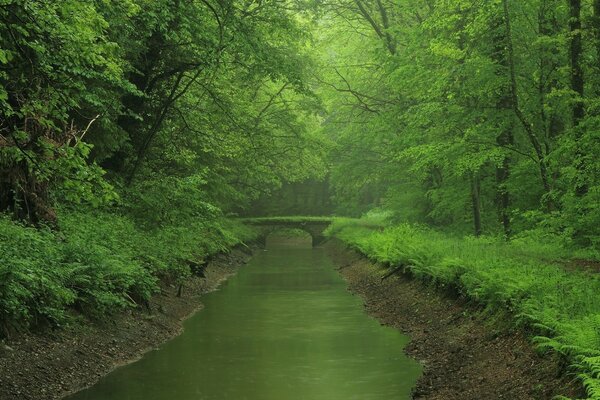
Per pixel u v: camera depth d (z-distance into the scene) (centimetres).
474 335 1381
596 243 1795
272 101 3934
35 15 1030
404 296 2084
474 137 2311
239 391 1178
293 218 6494
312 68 3922
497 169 2681
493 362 1175
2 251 1134
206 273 3019
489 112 2336
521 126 2336
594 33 2033
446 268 1742
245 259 4409
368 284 2625
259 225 6362
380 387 1205
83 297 1419
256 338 1661
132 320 1602
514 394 989
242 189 4503
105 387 1183
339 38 4166
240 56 2664
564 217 1856
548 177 2127
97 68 1658
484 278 1497
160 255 2044
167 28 2127
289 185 8381
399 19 3750
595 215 1756
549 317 1031
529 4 2228
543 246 1980
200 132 2691
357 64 4041
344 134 4081
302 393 1166
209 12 2231
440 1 2430
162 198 2142
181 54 2342
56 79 1133
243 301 2348
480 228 2783
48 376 1123
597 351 850
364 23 3997
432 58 2617
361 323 1881
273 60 2441
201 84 2547
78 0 1131
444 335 1512
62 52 1091
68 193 1064
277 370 1330
